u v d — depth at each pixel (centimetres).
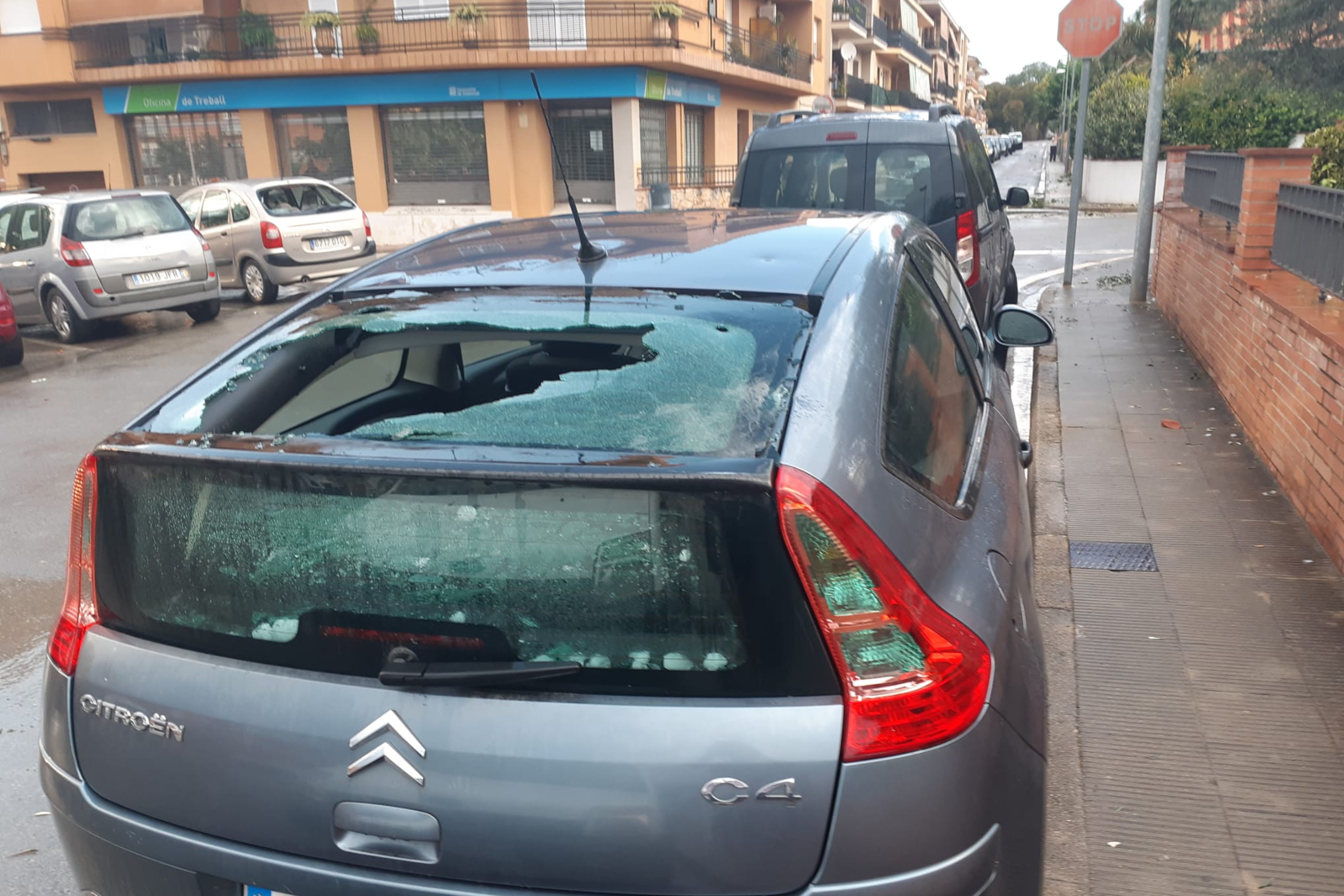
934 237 340
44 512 595
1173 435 617
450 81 2531
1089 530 483
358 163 2652
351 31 2512
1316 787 297
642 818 156
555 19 2462
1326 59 1477
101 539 191
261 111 2672
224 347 1134
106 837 187
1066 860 271
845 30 4319
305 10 2611
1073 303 1061
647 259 240
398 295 235
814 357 192
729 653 159
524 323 213
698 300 215
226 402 212
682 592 159
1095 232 1877
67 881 285
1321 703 338
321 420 228
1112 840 279
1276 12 1501
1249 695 344
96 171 2873
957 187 692
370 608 170
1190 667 363
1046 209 2462
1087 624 395
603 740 157
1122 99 2602
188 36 2617
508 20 2462
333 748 166
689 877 156
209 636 181
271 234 1427
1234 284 656
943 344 270
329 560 171
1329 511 445
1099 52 1101
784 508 156
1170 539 469
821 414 178
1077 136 1130
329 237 1490
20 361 1061
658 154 2750
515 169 2592
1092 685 354
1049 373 773
